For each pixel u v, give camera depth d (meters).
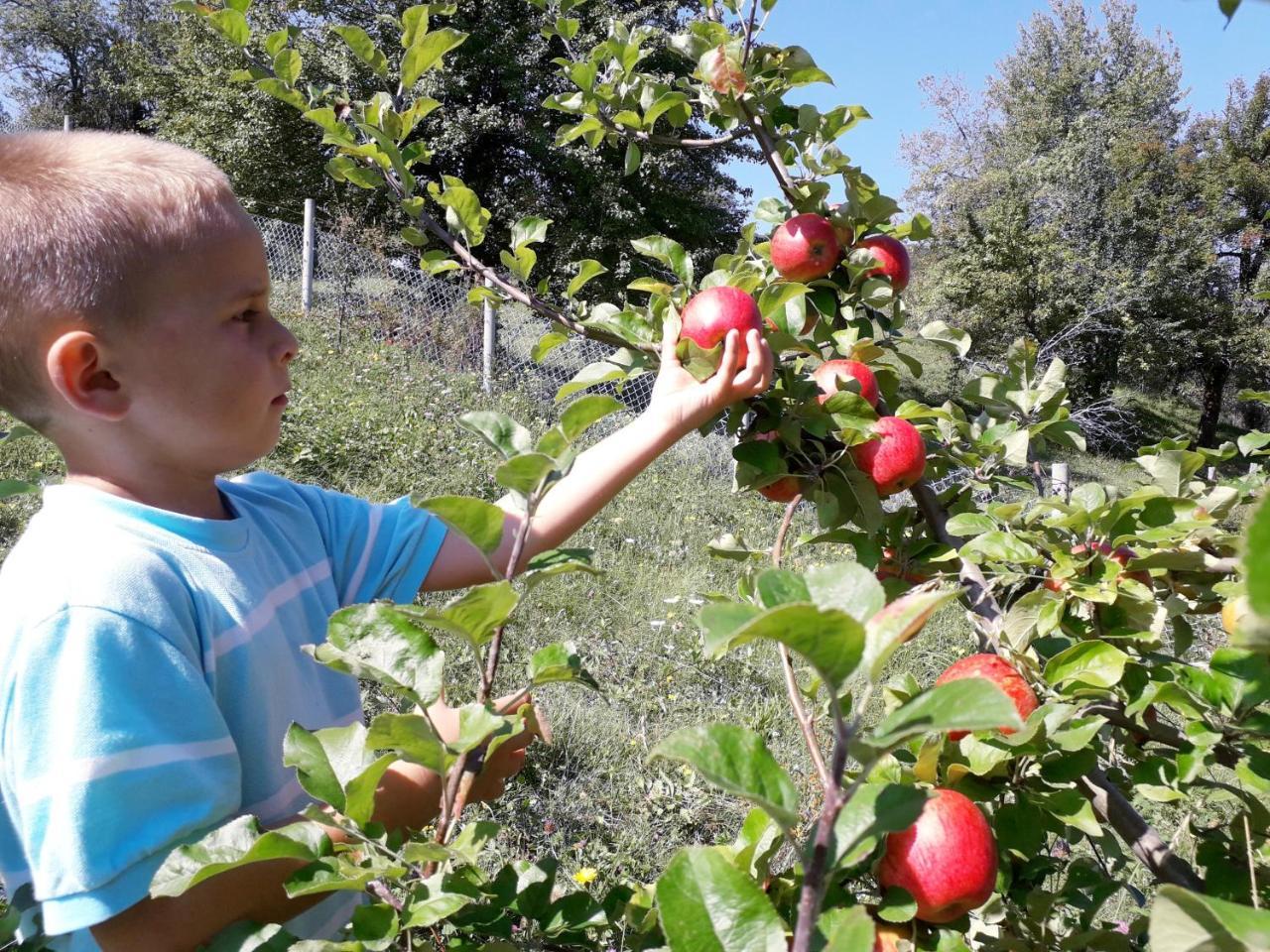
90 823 0.86
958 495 1.62
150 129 21.88
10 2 32.50
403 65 1.71
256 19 16.20
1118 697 1.25
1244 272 23.73
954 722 0.53
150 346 1.02
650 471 7.16
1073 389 21.06
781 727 3.73
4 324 1.00
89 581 0.95
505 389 8.49
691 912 0.65
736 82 1.66
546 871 1.00
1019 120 26.34
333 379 7.27
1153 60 26.83
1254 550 0.33
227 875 0.89
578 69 1.90
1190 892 0.55
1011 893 1.19
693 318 1.37
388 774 1.02
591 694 3.76
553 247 17.11
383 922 0.79
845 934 0.58
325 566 1.29
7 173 1.01
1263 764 1.06
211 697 0.98
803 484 1.52
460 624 0.80
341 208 14.06
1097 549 1.36
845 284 1.70
